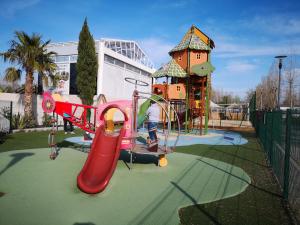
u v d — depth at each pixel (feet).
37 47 50.80
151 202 15.37
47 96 27.04
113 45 90.84
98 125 26.30
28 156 26.86
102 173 19.63
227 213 14.08
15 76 50.42
